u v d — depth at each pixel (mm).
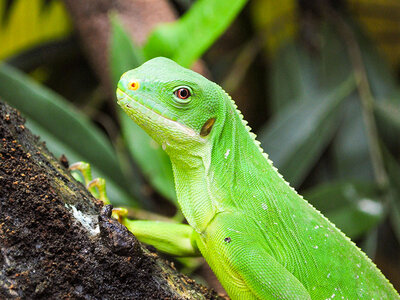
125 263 373
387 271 761
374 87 615
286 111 583
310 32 665
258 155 421
